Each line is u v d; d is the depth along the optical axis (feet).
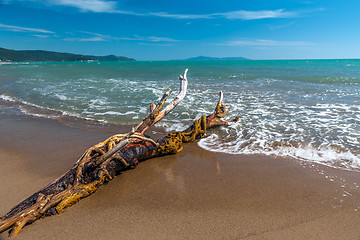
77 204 11.53
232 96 39.91
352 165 15.34
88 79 73.31
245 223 10.00
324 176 14.01
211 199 11.84
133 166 15.19
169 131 22.85
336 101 34.47
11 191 12.50
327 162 15.87
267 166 15.49
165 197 12.09
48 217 10.52
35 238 9.24
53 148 18.63
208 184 13.34
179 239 9.09
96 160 12.87
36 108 33.83
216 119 23.15
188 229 9.67
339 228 9.60
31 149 18.47
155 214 10.70
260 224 9.93
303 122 24.48
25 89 51.42
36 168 15.21
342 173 14.34
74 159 16.46
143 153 15.81
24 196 12.00
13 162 16.19
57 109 32.73
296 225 9.82
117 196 12.23
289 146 18.57
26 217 9.86
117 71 121.90
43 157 16.92
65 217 10.53
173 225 9.94
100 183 12.51
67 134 22.22
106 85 56.70
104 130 23.43
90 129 23.80
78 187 11.85
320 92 43.19
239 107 31.81
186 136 19.89
